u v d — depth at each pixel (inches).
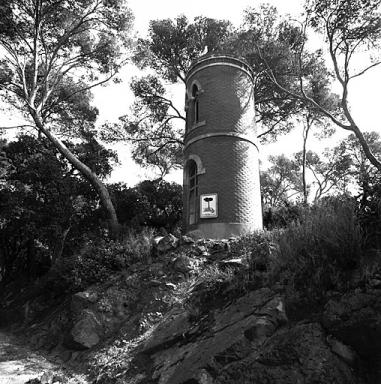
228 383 207.9
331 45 634.8
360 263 219.0
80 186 814.5
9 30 777.6
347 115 623.8
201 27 959.6
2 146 770.8
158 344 294.2
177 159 1129.4
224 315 264.7
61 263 571.5
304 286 231.0
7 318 617.6
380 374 183.8
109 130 989.8
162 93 1019.9
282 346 203.2
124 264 495.2
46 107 945.5
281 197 1375.5
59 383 310.8
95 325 402.0
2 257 860.6
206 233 534.0
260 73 868.0
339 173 1253.7
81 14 839.1
